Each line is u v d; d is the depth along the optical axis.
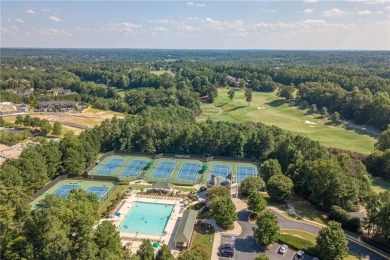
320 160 112.00
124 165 147.00
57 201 80.38
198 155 156.25
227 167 145.88
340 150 160.38
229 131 159.12
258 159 153.62
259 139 154.00
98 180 130.12
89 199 92.12
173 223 97.94
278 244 86.69
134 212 104.38
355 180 109.56
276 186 107.75
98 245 70.00
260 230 83.69
